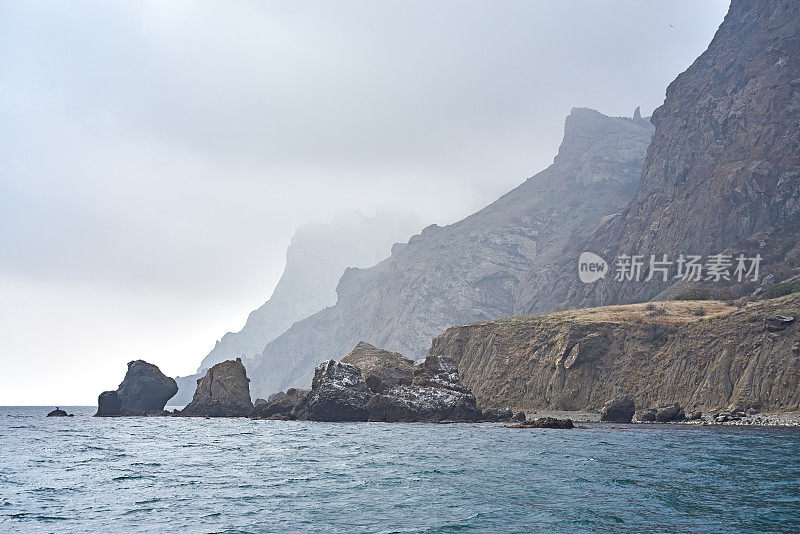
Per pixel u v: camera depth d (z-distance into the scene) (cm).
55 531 2798
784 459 5069
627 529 2748
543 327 15912
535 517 2983
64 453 6194
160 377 16600
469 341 17212
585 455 5466
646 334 13788
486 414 11881
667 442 6706
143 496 3616
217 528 2830
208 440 7719
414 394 11575
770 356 11475
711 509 3122
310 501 3416
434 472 4475
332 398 11712
